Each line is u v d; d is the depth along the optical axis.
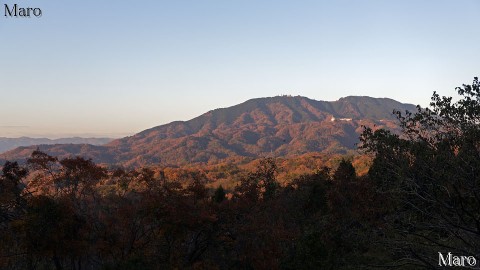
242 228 20.03
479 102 11.03
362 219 14.22
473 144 11.20
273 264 17.91
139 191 20.92
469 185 11.39
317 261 15.67
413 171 12.06
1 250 16.97
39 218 16.17
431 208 12.88
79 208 18.72
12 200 18.22
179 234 18.38
